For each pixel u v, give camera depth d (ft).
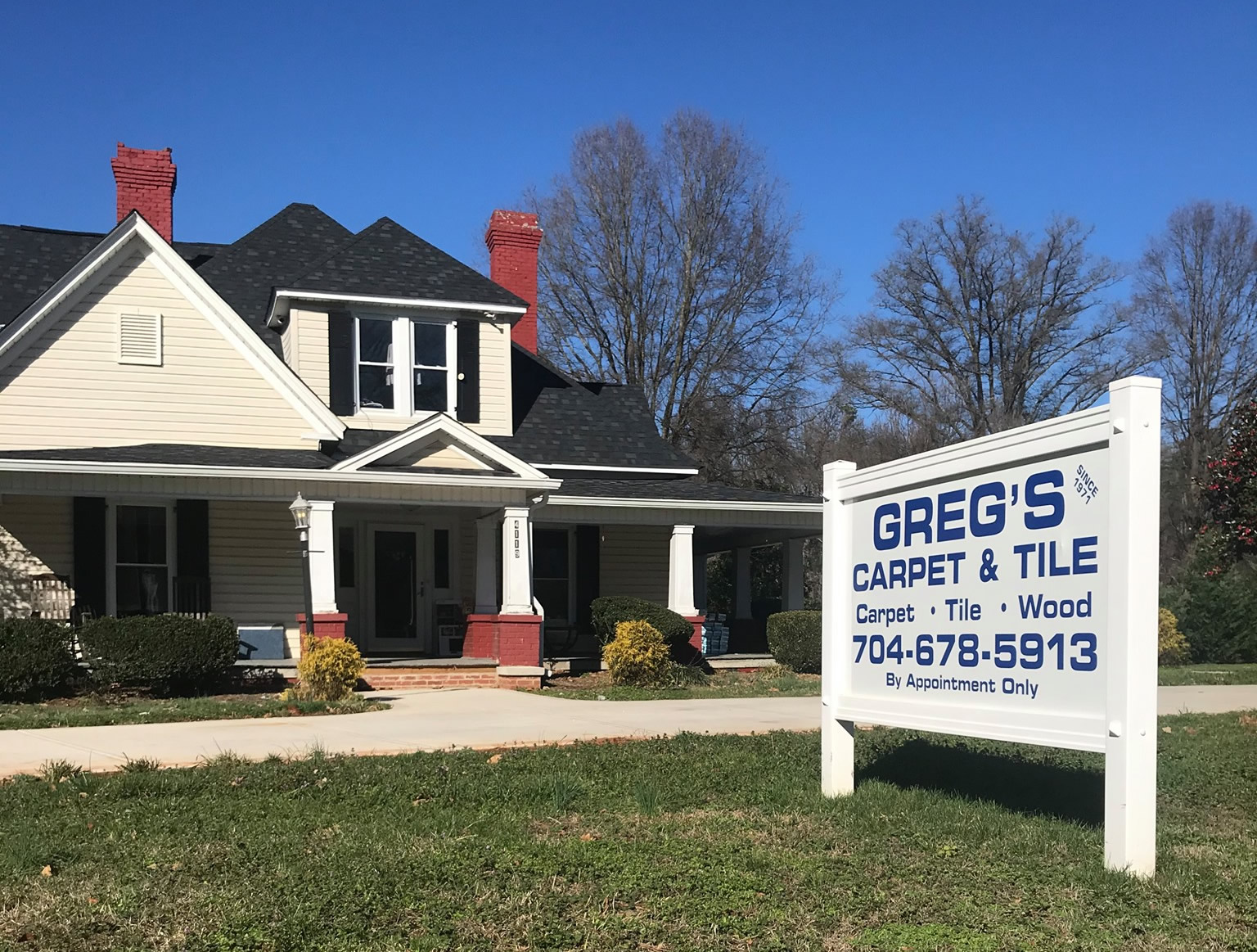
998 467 23.31
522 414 77.00
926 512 25.41
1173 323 154.10
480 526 63.98
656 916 18.04
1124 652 20.01
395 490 58.80
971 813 25.34
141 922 17.58
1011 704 22.68
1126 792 20.03
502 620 59.41
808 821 24.82
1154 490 20.10
